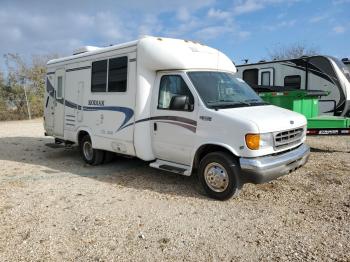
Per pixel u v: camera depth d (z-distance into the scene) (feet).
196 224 17.03
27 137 48.49
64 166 29.68
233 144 19.07
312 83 41.86
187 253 14.29
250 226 16.71
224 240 15.35
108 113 26.30
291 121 20.45
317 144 38.24
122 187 23.15
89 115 28.53
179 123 21.61
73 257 14.01
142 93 23.30
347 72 40.83
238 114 19.52
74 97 30.40
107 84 26.32
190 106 21.08
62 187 23.31
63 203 20.10
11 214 18.42
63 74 31.94
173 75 22.31
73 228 16.65
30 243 15.17
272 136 19.11
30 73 90.33
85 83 28.86
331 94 40.40
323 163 28.63
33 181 24.84
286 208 18.90
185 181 24.18
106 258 13.93
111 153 29.78
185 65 21.81
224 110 20.03
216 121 19.74
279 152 19.80
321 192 21.33
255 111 20.44
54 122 33.86
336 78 39.86
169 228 16.61
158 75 23.21
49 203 20.10
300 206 19.16
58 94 32.89
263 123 18.81
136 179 24.98
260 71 46.78
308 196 20.67
